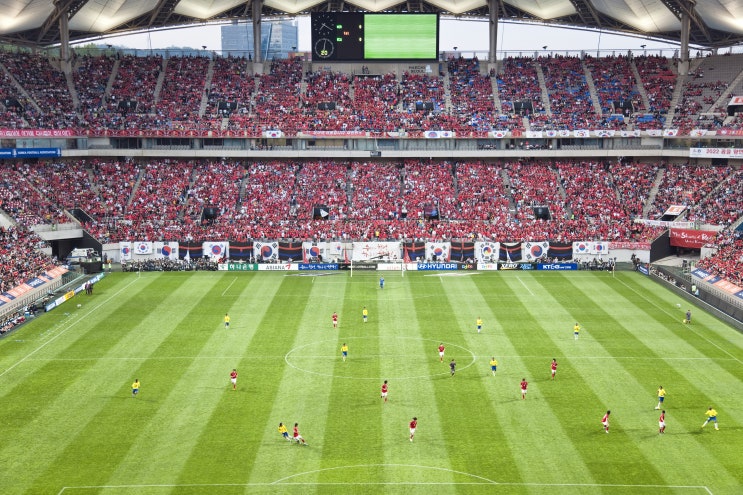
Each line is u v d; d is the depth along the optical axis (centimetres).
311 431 5856
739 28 14100
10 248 10781
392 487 5012
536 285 10844
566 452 5506
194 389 6725
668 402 6431
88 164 13738
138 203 13075
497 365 7369
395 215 13138
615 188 13588
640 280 11175
